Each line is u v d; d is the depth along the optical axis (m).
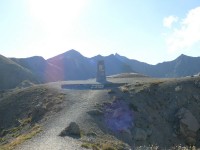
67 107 61.75
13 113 73.38
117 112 59.47
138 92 70.88
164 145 54.53
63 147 35.03
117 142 45.59
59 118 54.22
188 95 69.62
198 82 74.50
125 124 56.12
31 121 61.56
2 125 69.31
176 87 72.50
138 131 54.53
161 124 60.72
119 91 72.62
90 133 45.81
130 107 63.00
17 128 61.09
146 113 62.50
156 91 71.81
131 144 49.50
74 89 81.44
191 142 58.44
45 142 37.88
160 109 65.81
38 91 83.94
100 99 66.81
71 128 43.59
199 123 62.16
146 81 85.25
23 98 81.25
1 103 83.44
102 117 56.69
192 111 64.88
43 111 63.44
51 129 46.34
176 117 62.94
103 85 82.38
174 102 67.56
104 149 37.56
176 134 59.41
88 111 57.59
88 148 35.56
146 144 52.53
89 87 83.38
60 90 80.56
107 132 50.66
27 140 40.31
